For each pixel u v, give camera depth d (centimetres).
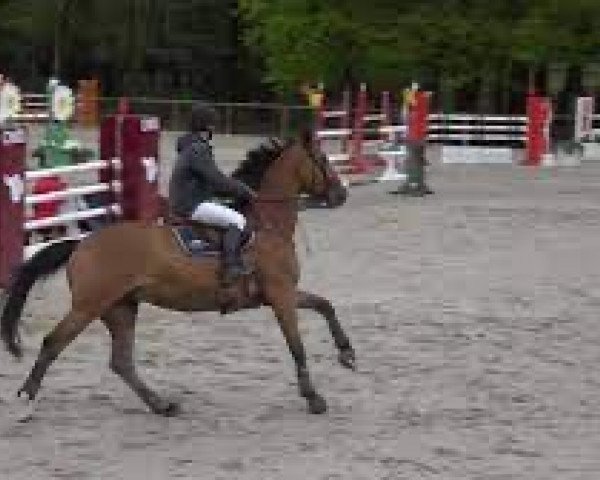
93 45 7725
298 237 2394
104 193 2127
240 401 1152
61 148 2559
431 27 5556
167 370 1273
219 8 7438
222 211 1076
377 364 1320
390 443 1013
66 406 1122
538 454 990
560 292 1812
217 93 7725
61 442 1004
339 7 5706
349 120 3922
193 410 1114
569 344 1445
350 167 3547
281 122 5669
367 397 1174
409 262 2084
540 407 1148
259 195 1111
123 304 1088
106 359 1318
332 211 2880
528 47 5456
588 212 2956
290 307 1095
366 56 5662
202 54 7544
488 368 1309
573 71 5834
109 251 1053
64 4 7562
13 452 973
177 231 1076
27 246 1892
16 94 2489
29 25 7638
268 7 5841
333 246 2273
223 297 1075
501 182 3791
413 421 1088
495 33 5506
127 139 2112
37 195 1978
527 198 3284
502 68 5662
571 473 939
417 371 1290
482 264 2077
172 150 4666
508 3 5584
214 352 1362
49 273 1064
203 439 1019
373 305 1672
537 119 4566
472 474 930
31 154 2955
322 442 1012
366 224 2633
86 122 6322
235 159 4256
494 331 1512
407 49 5584
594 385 1241
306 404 1142
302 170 1121
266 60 6181
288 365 1305
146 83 7706
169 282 1062
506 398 1180
